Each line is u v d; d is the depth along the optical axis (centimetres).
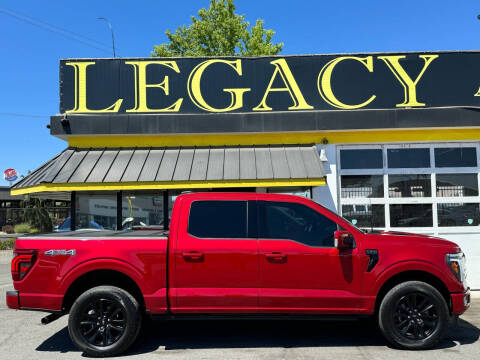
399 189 958
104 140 951
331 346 529
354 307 507
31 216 2527
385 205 951
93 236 524
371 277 509
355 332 594
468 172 955
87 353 495
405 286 508
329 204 937
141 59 979
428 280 533
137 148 948
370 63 974
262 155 912
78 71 972
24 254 513
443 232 941
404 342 505
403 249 517
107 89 970
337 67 974
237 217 531
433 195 952
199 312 505
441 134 951
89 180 831
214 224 526
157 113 966
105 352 493
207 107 970
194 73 977
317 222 530
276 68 976
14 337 586
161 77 976
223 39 2195
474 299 816
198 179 833
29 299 507
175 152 932
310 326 627
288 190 940
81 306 499
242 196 543
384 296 517
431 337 504
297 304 505
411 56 973
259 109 968
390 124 931
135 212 921
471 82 969
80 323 500
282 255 509
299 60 977
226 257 509
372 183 958
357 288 509
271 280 507
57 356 502
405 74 970
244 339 562
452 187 954
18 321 681
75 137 951
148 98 970
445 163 960
